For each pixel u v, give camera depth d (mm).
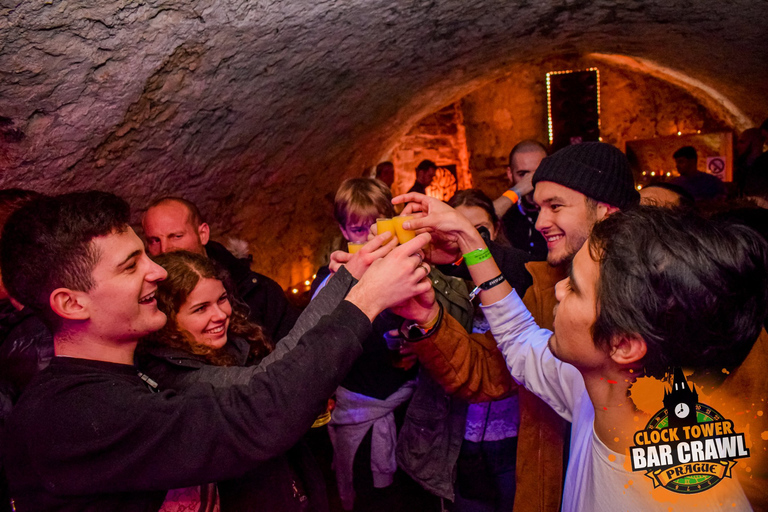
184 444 896
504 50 4383
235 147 3119
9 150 1927
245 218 3824
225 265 2314
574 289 803
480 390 1402
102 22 1730
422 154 6906
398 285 1051
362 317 1010
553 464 1251
